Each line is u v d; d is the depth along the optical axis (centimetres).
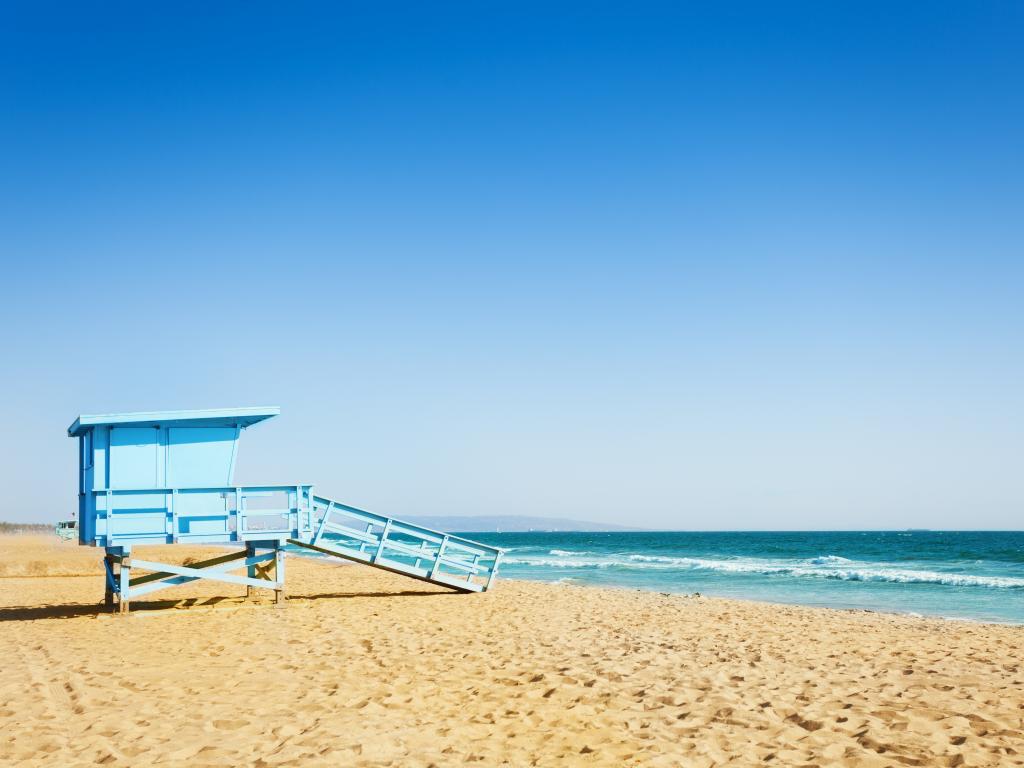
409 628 1295
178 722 675
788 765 593
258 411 1505
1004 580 2898
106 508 1423
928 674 952
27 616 1446
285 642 1141
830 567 3969
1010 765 593
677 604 1795
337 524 1711
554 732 668
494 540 13150
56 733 633
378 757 588
